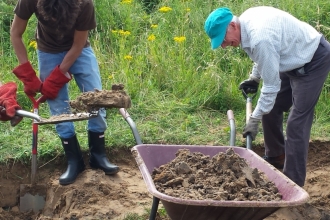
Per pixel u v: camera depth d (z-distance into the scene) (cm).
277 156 495
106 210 440
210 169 355
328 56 428
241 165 355
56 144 506
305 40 421
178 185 347
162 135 539
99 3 729
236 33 404
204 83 622
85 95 361
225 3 753
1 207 485
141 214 433
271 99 405
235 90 614
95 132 478
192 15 731
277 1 740
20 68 436
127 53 671
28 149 499
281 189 343
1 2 725
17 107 379
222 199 327
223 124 575
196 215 323
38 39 450
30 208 485
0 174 489
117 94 362
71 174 468
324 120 590
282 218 447
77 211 442
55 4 391
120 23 728
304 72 429
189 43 695
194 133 550
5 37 693
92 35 705
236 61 654
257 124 411
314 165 540
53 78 437
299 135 436
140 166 344
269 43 396
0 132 528
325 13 732
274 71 400
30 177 494
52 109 454
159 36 698
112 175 486
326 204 475
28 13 423
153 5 793
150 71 645
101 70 640
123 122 558
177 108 592
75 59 437
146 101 597
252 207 309
